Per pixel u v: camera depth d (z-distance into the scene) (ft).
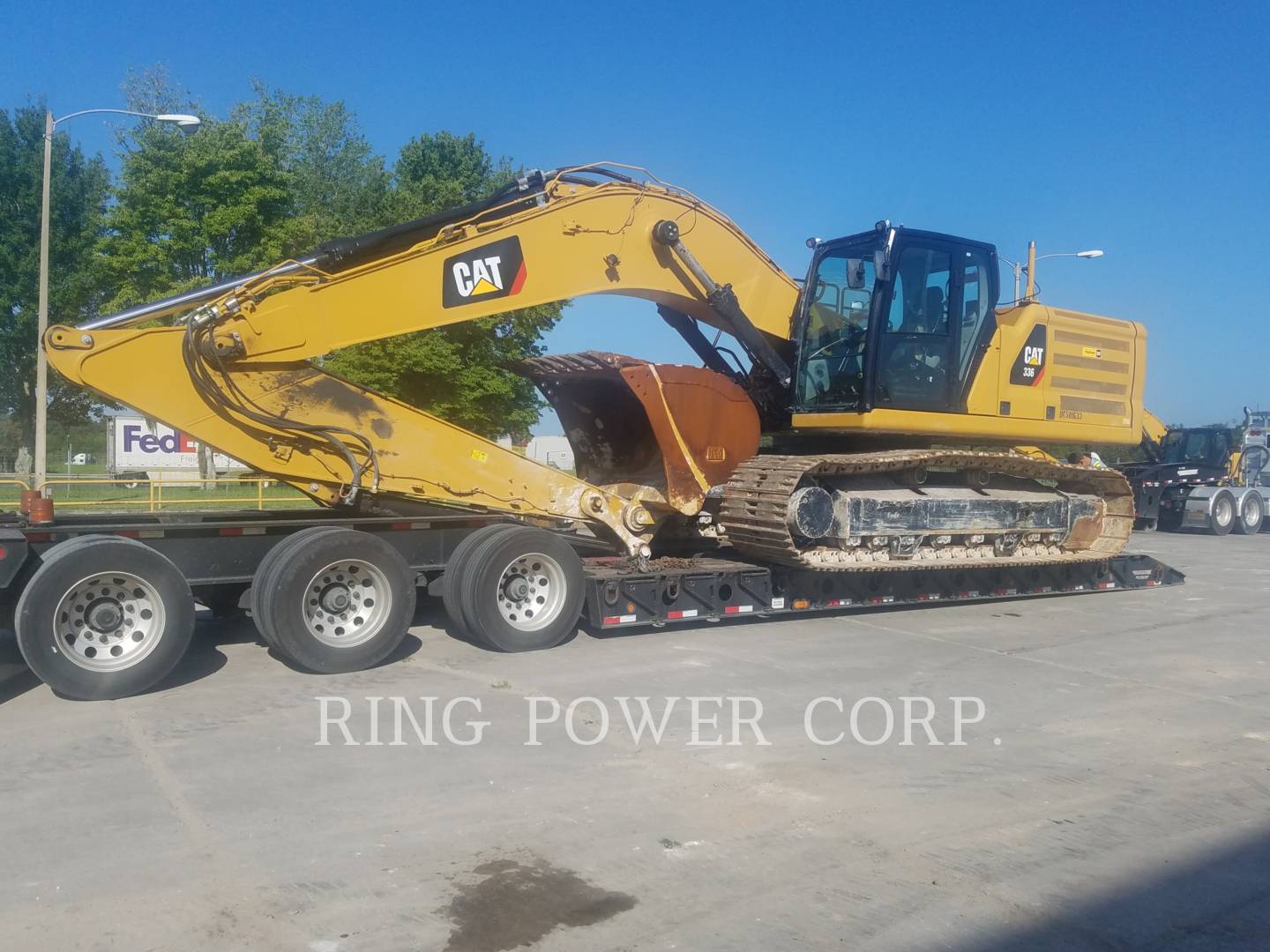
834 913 13.62
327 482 27.02
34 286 146.00
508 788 17.88
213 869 14.61
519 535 27.73
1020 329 35.91
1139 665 28.25
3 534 22.67
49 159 68.08
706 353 35.63
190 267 95.14
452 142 138.72
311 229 96.99
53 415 170.81
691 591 30.45
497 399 90.22
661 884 14.38
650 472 34.71
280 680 24.99
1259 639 32.17
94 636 23.02
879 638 30.91
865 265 32.09
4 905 13.52
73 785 17.78
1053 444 39.93
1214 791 18.52
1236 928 13.46
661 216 31.32
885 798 17.76
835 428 32.94
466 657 27.53
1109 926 13.46
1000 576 36.99
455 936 12.89
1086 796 18.12
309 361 26.81
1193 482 79.10
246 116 109.09
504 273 28.35
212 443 25.57
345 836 15.80
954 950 12.75
